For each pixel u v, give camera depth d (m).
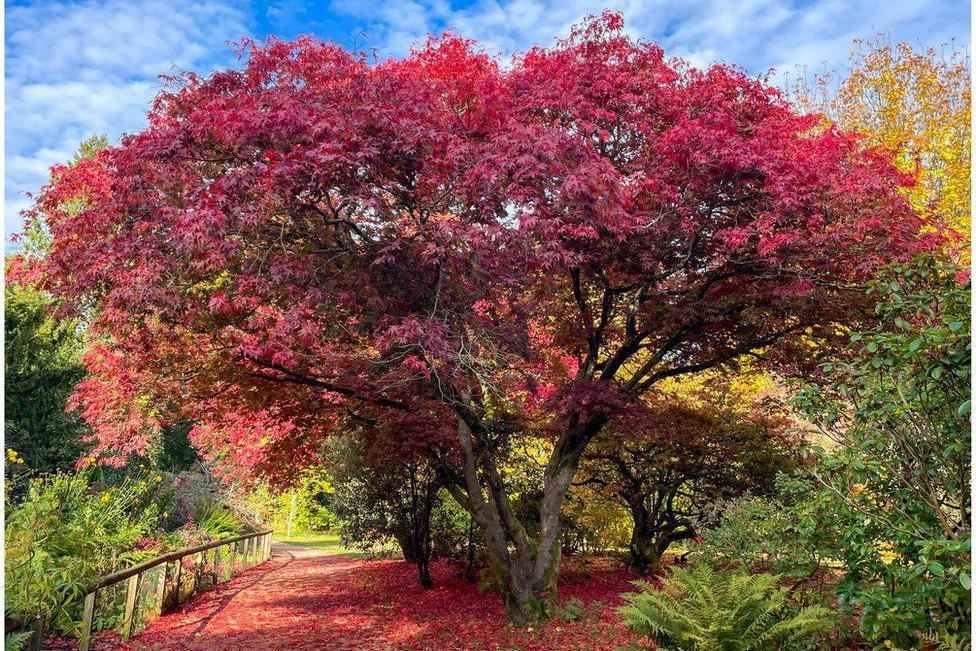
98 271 6.56
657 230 7.91
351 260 7.18
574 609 8.52
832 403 4.77
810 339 9.55
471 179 6.50
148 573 8.30
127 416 10.18
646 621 5.00
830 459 4.59
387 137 6.76
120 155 7.05
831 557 5.31
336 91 7.32
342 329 8.01
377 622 8.77
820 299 7.75
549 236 6.80
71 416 16.47
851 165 7.88
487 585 10.85
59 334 16.97
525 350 7.80
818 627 4.75
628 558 12.79
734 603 4.82
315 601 10.40
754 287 8.52
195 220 5.98
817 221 7.42
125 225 6.81
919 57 15.39
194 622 8.34
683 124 7.84
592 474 13.01
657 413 9.84
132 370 9.15
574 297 9.84
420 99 7.08
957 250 7.86
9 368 15.73
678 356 9.94
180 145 6.75
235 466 14.05
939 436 4.27
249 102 7.02
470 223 6.72
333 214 6.95
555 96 8.63
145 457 17.31
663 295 9.12
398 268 7.09
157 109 7.55
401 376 7.96
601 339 10.16
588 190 6.73
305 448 10.67
